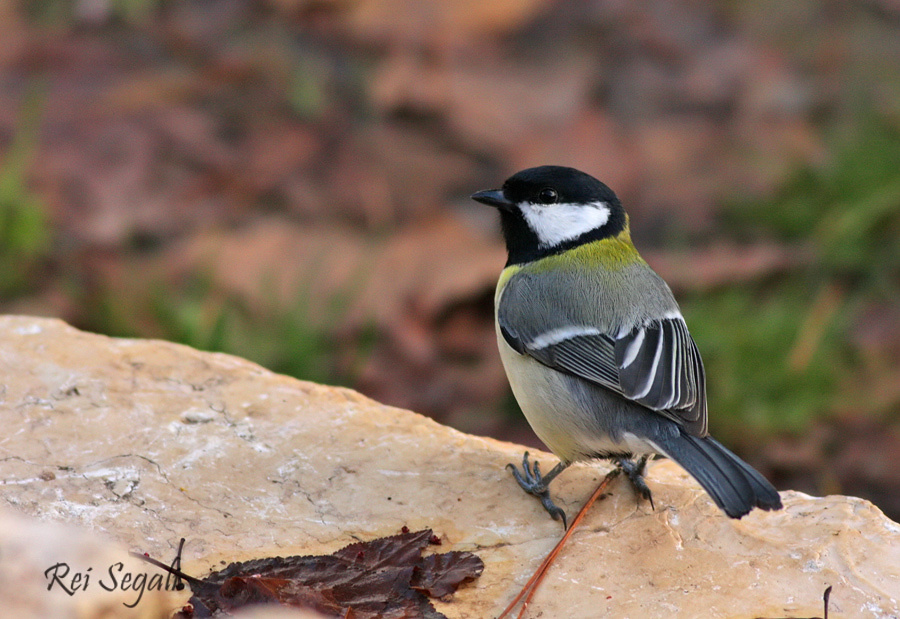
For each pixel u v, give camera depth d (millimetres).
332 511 6387
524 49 16797
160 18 17484
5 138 14602
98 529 6023
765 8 17984
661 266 12812
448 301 12508
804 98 15906
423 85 15992
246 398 7234
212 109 15641
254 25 17375
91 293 12055
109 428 6820
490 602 5738
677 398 6223
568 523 6359
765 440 10852
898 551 6035
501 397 11516
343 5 17578
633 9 17703
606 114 15625
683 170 14617
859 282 12930
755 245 13445
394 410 7320
